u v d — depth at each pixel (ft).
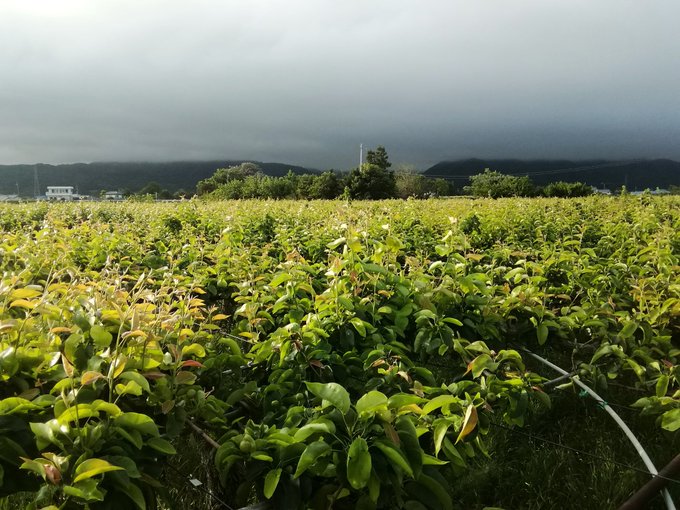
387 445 5.45
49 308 7.36
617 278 13.38
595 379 10.05
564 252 15.28
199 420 7.60
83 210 42.52
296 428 6.60
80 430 5.40
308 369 8.60
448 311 10.80
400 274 11.69
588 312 11.67
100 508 5.27
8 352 6.24
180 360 7.06
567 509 11.26
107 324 7.46
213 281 15.06
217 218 29.96
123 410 6.73
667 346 10.59
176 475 10.47
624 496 11.10
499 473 12.32
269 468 6.15
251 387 8.46
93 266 17.24
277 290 11.53
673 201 47.21
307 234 21.09
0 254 12.02
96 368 6.16
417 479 5.66
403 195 213.66
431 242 21.01
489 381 7.90
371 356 8.44
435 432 6.42
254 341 9.70
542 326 10.93
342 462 5.63
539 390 8.04
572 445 13.08
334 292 9.56
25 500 10.50
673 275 13.28
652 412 8.73
